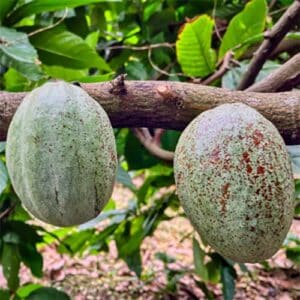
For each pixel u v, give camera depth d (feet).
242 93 2.31
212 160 1.98
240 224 1.96
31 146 1.99
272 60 4.93
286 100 2.28
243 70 4.17
